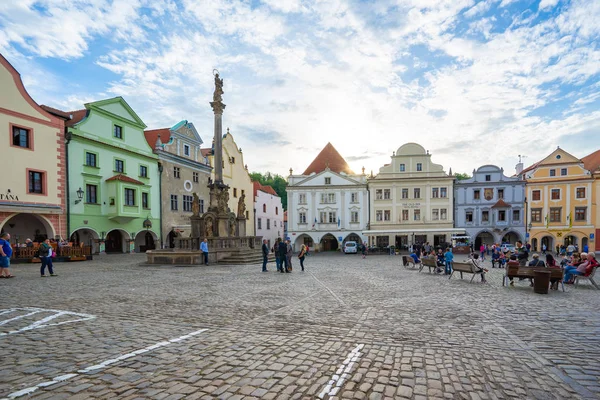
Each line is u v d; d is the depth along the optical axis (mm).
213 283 13234
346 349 5547
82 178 30031
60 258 23734
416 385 4262
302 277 15625
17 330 6531
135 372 4566
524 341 6055
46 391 3982
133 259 26531
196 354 5270
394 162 50219
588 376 4574
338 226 50875
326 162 58812
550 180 47062
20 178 25406
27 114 26031
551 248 47500
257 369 4707
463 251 41594
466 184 48781
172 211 40375
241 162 51812
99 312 8109
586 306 9234
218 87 27375
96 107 31531
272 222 64812
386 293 11211
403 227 49500
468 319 7656
